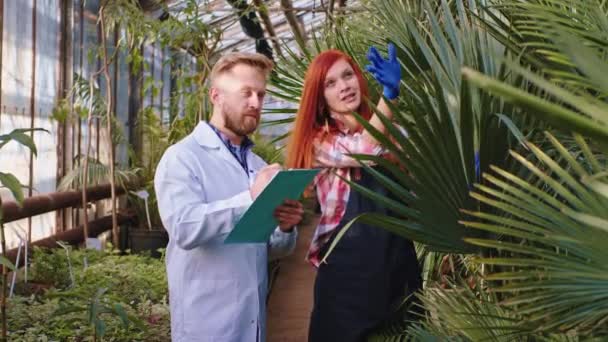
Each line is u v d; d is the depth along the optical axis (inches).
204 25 260.4
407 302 89.5
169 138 287.0
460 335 75.5
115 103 309.7
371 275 88.0
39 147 223.9
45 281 171.2
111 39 301.3
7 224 196.7
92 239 210.1
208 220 82.2
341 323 88.9
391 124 71.1
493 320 71.7
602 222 38.3
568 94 35.6
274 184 73.8
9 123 202.4
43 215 229.8
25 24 211.0
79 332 130.7
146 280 174.7
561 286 56.3
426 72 97.0
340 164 89.2
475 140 77.9
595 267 54.5
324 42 157.2
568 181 55.4
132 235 269.7
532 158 76.0
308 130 92.8
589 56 38.3
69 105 243.9
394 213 88.4
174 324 88.6
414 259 91.7
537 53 76.2
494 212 75.1
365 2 139.6
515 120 77.3
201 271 87.1
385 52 122.8
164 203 85.4
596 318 55.2
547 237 55.1
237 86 88.4
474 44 84.6
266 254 92.9
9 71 200.4
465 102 70.8
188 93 271.0
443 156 72.5
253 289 88.3
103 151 295.0
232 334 86.8
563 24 69.5
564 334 64.8
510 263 57.6
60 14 242.5
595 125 35.0
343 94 92.0
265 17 409.4
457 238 75.0
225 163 89.8
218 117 92.1
